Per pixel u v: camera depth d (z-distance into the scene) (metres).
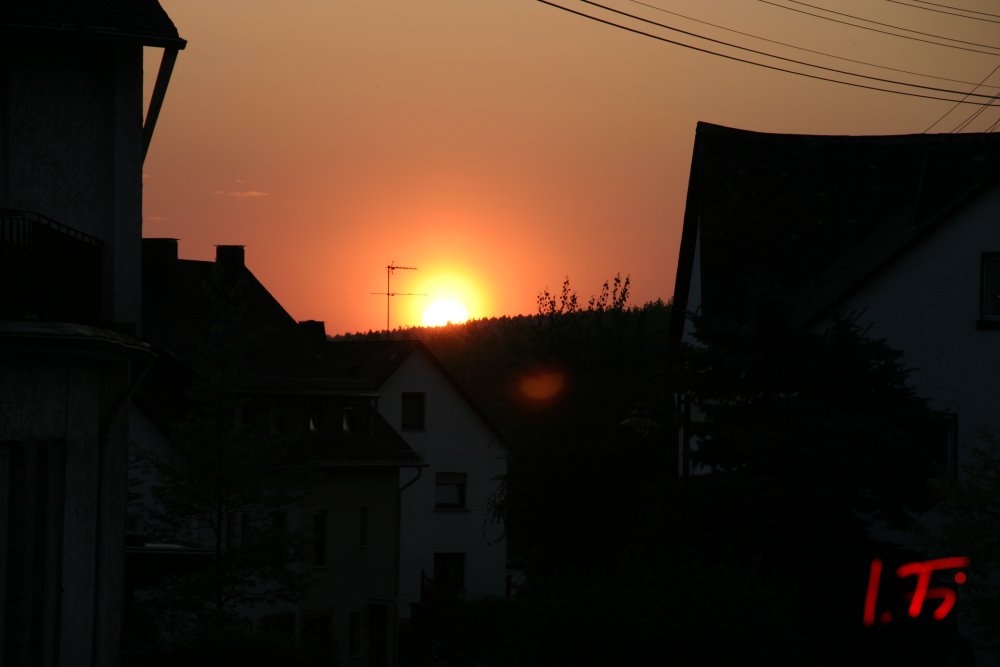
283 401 84.44
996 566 36.75
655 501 43.50
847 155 68.94
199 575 59.22
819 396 42.34
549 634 33.75
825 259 63.88
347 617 86.88
